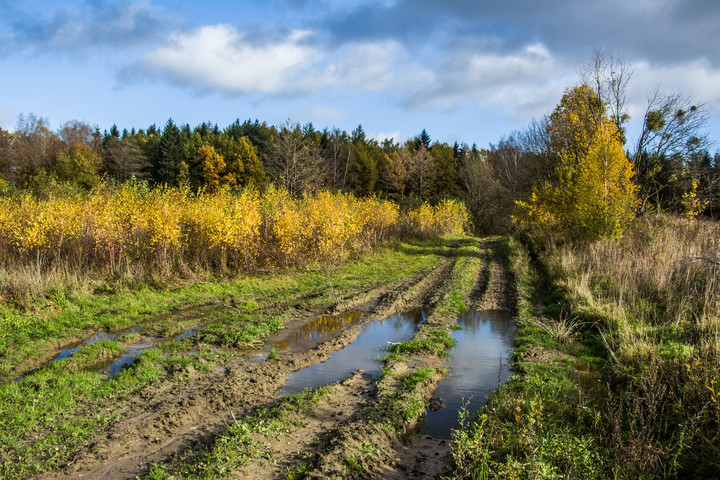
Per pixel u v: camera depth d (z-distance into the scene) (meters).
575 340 8.95
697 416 4.57
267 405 6.17
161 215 13.98
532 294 13.49
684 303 8.73
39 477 4.41
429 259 21.34
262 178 48.47
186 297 12.03
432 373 7.28
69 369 7.13
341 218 18.94
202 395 6.32
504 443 4.89
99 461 4.70
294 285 14.20
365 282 15.20
